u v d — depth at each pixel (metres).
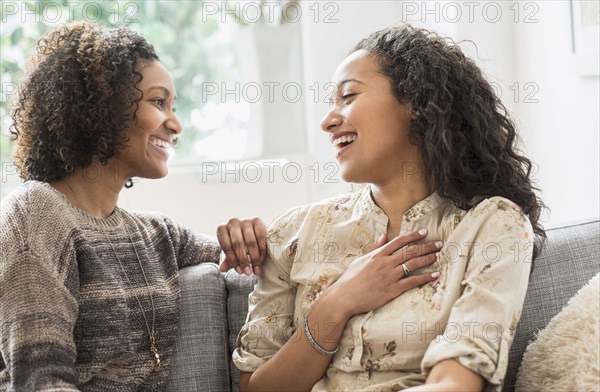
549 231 1.76
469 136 1.54
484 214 1.46
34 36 3.06
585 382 1.38
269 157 3.19
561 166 2.46
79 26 1.65
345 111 1.53
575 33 2.30
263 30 3.14
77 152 1.58
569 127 2.39
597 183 2.27
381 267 1.48
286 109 3.19
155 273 1.64
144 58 1.64
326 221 1.60
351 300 1.47
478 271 1.41
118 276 1.57
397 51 1.54
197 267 1.77
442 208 1.53
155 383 1.59
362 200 1.60
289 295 1.62
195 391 1.65
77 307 1.45
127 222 1.67
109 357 1.51
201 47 3.25
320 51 3.10
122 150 1.61
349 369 1.47
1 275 1.40
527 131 2.62
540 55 2.52
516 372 1.64
